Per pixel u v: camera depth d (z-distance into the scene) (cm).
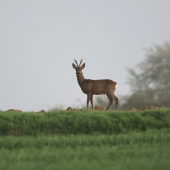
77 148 2661
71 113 4316
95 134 3688
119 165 2000
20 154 2422
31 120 4047
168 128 3844
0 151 2602
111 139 3008
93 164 2034
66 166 1991
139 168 1930
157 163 2041
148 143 2852
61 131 3856
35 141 3048
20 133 3825
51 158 2270
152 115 4231
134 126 3969
